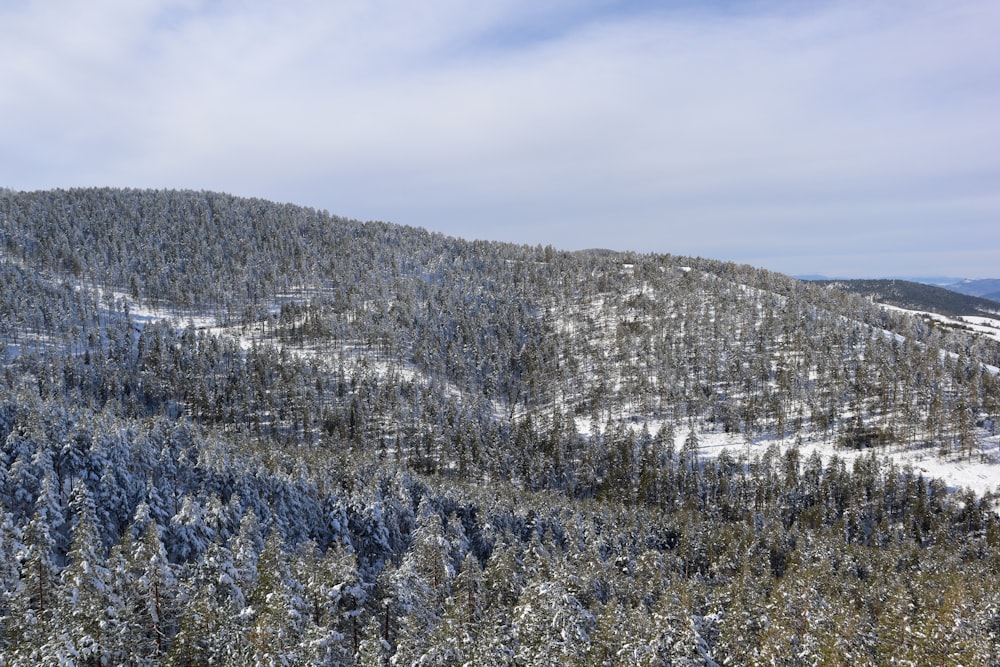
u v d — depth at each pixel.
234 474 75.62
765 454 131.62
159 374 145.62
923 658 47.97
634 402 166.88
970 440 132.25
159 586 43.25
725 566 84.25
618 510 105.06
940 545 102.00
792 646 47.75
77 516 63.38
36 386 127.56
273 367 160.25
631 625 46.69
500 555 62.66
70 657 33.75
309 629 39.31
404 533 83.12
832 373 163.88
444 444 135.62
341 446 132.38
